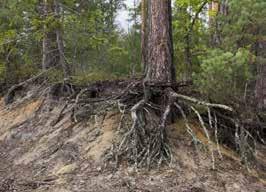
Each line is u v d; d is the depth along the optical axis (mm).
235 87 11125
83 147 10484
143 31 13070
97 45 16516
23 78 17109
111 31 19156
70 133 11453
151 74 10969
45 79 15359
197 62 13781
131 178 9008
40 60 17734
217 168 9555
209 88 10648
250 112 11703
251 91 12891
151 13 11062
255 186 9180
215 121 10211
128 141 9766
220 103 11055
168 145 9789
